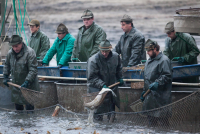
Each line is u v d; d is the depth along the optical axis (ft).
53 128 63.93
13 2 110.52
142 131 61.00
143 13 431.02
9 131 62.08
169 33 81.97
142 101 68.33
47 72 87.71
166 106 61.82
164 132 60.18
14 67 75.82
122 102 78.48
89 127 64.54
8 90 89.61
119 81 71.46
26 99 73.97
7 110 80.94
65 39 90.74
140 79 76.95
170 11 432.66
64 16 443.73
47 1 525.75
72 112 73.31
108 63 68.69
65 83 82.64
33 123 68.13
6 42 117.19
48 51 93.09
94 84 68.49
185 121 69.31
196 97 62.39
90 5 499.51
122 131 61.11
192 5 447.01
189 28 68.90
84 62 83.92
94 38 86.74
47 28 367.04
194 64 76.48
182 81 81.82
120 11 455.22
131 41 82.58
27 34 283.59
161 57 63.72
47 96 86.48
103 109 69.62
